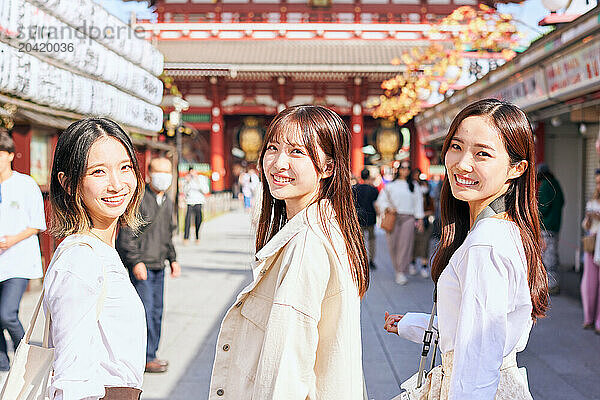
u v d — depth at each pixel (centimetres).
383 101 2064
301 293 177
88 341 178
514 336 182
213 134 3281
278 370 171
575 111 884
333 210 194
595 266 673
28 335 189
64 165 196
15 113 666
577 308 789
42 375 182
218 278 1015
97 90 805
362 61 2973
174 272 528
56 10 685
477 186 191
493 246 178
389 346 609
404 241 972
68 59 722
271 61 2970
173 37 3291
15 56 603
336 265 181
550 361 562
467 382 169
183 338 637
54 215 199
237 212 2778
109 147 197
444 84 1388
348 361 179
